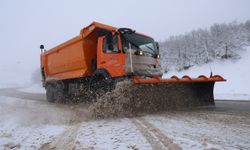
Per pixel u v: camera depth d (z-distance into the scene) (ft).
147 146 9.41
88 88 25.00
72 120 16.71
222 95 40.47
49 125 15.05
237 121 14.11
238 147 8.88
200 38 148.87
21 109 24.47
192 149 8.82
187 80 19.86
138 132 11.80
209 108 21.12
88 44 26.07
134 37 21.54
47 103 31.96
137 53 20.07
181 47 147.23
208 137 10.44
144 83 17.15
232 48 132.57
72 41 28.27
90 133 12.14
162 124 13.69
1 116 19.72
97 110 17.01
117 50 20.35
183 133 11.33
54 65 34.58
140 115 17.24
